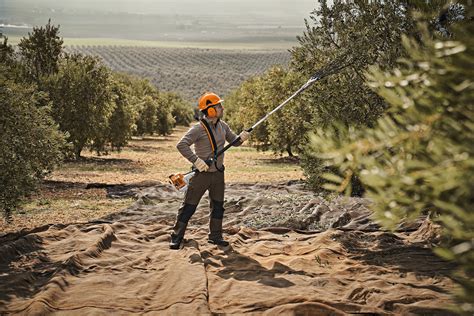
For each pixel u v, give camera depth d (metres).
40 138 7.80
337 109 7.64
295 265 6.02
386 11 7.07
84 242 6.66
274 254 6.66
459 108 1.38
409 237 7.30
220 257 6.32
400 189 1.35
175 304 4.61
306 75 8.31
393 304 4.71
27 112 7.50
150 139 45.97
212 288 5.24
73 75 19.62
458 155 1.23
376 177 1.34
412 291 5.07
